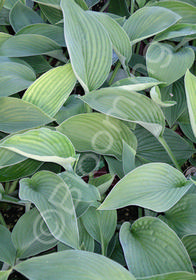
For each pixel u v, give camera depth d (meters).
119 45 0.88
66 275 0.54
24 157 0.73
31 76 0.87
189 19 1.00
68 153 0.66
